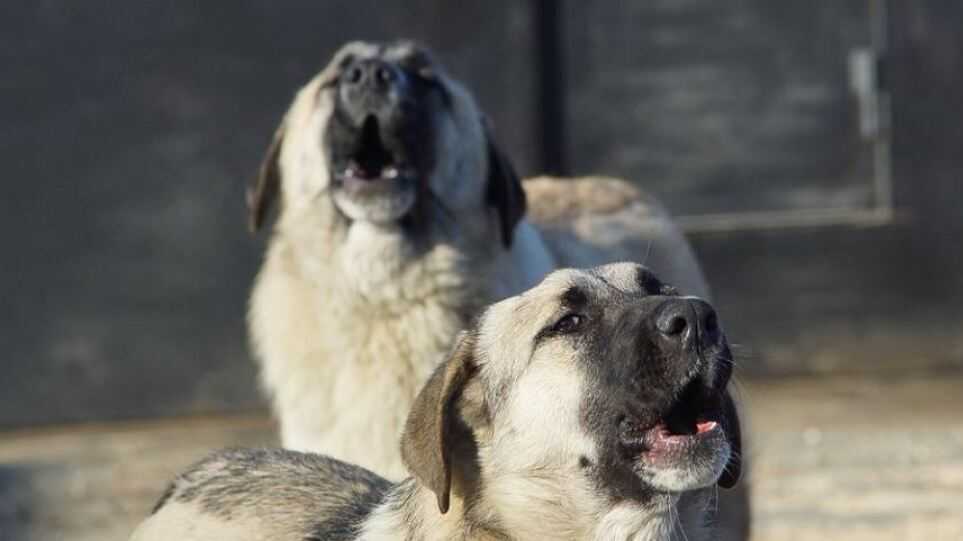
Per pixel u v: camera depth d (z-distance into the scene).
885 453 14.21
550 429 6.66
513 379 6.73
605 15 17.30
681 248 10.38
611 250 9.99
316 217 9.08
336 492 7.31
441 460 6.55
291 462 7.61
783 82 17.53
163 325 16.70
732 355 6.61
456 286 8.92
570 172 17.36
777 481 13.50
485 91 17.00
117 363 16.69
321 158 9.10
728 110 17.53
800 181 17.61
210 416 16.75
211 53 16.67
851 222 17.53
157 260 16.69
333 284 8.95
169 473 14.27
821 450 14.38
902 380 17.12
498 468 6.76
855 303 17.56
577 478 6.66
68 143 16.55
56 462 14.92
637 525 6.64
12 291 16.55
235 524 7.19
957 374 17.31
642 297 6.71
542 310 6.73
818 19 17.52
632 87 17.42
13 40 16.45
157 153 16.67
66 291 16.61
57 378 16.62
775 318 17.53
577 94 17.34
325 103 9.20
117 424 16.64
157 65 16.64
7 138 16.48
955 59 17.56
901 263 17.58
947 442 14.50
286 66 16.72
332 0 16.73
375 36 16.81
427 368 8.82
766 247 17.48
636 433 6.50
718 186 17.56
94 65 16.56
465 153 9.13
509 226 9.20
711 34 17.47
